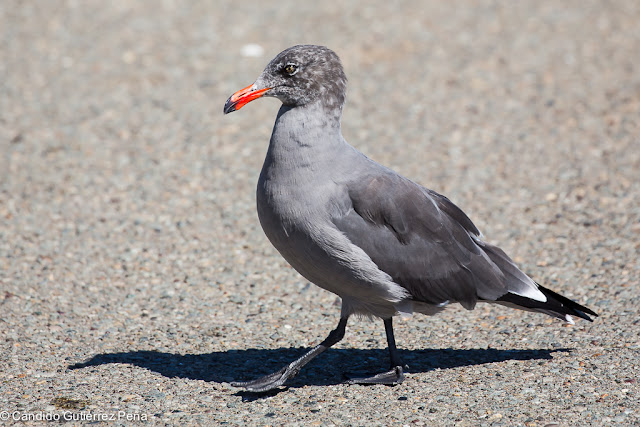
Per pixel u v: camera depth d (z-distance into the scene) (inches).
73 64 850.8
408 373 374.3
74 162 645.3
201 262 505.0
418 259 357.4
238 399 350.0
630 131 684.7
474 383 358.3
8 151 661.3
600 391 343.3
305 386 365.1
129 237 534.9
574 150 658.8
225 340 411.5
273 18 997.8
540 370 366.6
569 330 410.3
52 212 565.0
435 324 430.6
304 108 351.3
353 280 348.8
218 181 623.2
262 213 351.9
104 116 733.9
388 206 351.3
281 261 510.9
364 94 788.0
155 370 376.2
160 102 765.9
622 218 542.6
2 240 521.3
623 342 389.1
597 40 921.5
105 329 420.2
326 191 342.6
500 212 567.2
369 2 1065.5
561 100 762.2
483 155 660.1
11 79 808.3
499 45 912.3
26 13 999.0
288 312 445.7
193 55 877.2
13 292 454.9
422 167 641.6
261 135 708.7
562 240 521.3
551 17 1007.6
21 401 341.4
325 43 909.8
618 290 450.9
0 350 389.4
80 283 472.4
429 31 959.0
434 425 322.0
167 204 584.4
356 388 360.2
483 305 451.5
